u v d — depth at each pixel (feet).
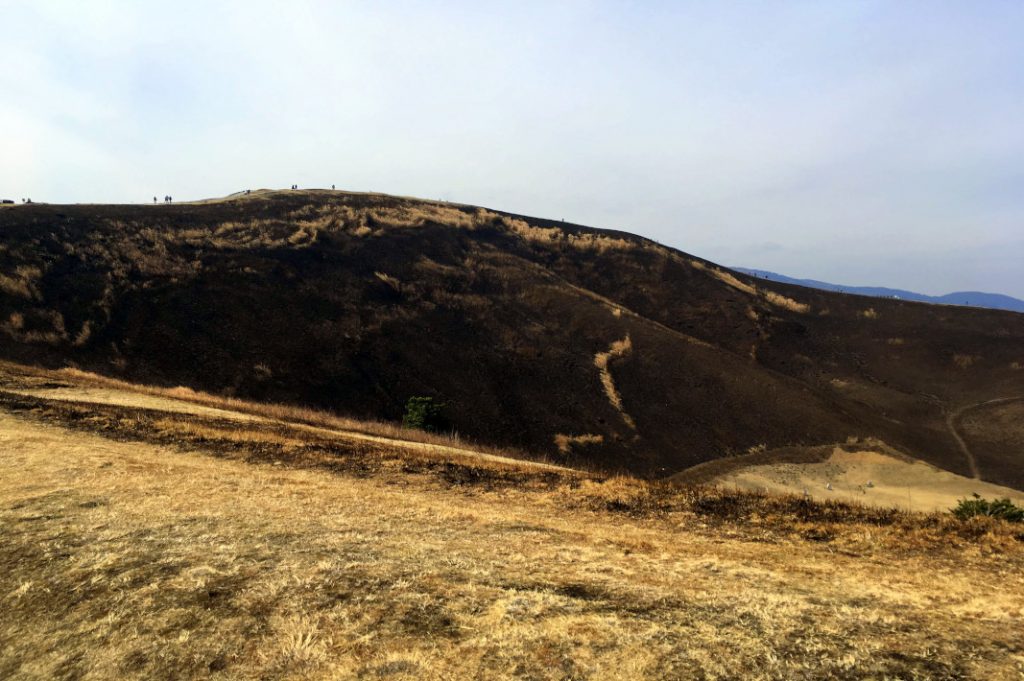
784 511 33.01
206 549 22.85
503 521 29.89
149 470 35.32
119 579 20.21
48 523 25.04
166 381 99.45
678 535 29.27
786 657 14.51
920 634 15.74
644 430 122.21
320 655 15.57
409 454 49.96
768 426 125.39
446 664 14.85
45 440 40.55
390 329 136.46
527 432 115.55
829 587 20.18
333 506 30.63
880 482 106.52
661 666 14.25
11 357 90.79
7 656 16.80
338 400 110.11
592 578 20.76
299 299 136.15
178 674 15.28
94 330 105.40
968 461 126.93
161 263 132.46
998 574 21.98
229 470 38.88
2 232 125.39
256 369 109.60
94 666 15.96
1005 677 13.17
